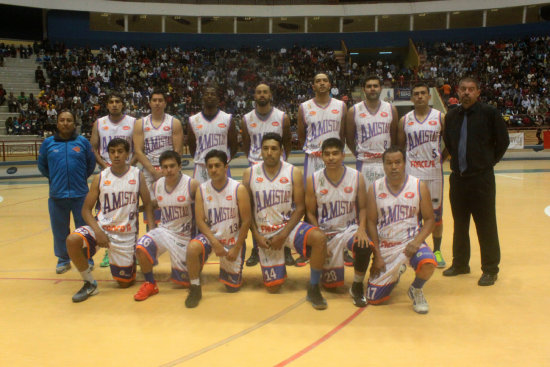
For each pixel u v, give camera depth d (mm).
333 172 3941
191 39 28688
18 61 23594
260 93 4895
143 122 5156
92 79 23734
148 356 2846
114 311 3637
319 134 5047
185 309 3664
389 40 29531
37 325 3359
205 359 2793
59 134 4809
